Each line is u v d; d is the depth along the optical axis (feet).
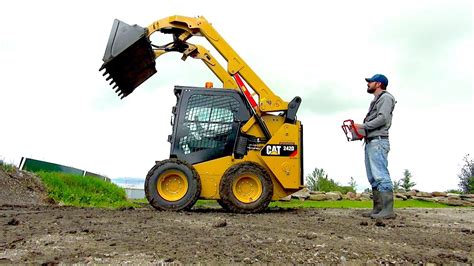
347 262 9.20
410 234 13.14
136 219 15.69
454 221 17.88
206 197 21.04
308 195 42.86
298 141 21.48
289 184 21.06
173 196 20.52
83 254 9.37
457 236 12.91
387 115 18.38
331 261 9.26
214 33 24.06
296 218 17.43
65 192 29.50
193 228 13.51
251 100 22.33
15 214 16.87
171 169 20.57
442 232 13.82
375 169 18.33
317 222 15.83
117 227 13.32
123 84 25.23
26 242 10.61
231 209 20.31
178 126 21.75
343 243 11.21
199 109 22.00
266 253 9.84
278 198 21.22
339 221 16.31
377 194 19.10
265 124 22.45
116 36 23.06
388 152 18.57
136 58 23.97
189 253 9.68
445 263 9.25
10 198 24.90
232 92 22.38
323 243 11.16
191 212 19.84
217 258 9.29
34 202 25.68
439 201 40.88
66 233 11.98
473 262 9.35
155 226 13.76
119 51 22.82
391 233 13.26
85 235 11.73
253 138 22.16
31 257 9.05
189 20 24.17
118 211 19.35
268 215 18.99
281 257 9.50
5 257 9.04
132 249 9.96
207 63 24.14
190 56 24.59
